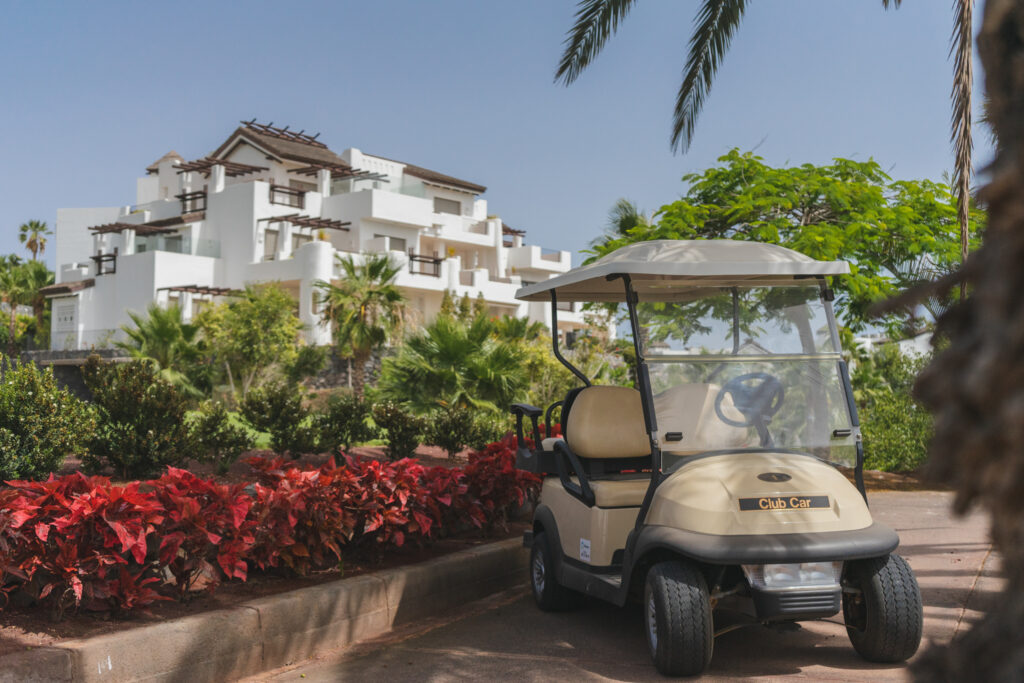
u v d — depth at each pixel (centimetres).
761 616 429
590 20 1045
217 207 3650
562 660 487
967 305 87
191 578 489
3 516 425
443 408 1512
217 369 2691
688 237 1459
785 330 520
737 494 449
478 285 3938
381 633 554
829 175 1475
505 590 686
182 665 429
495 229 4266
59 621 432
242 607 473
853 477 532
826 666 465
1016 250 78
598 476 595
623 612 605
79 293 3744
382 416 1267
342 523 573
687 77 1046
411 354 1706
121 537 441
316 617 506
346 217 3700
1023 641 82
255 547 544
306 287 3238
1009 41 85
